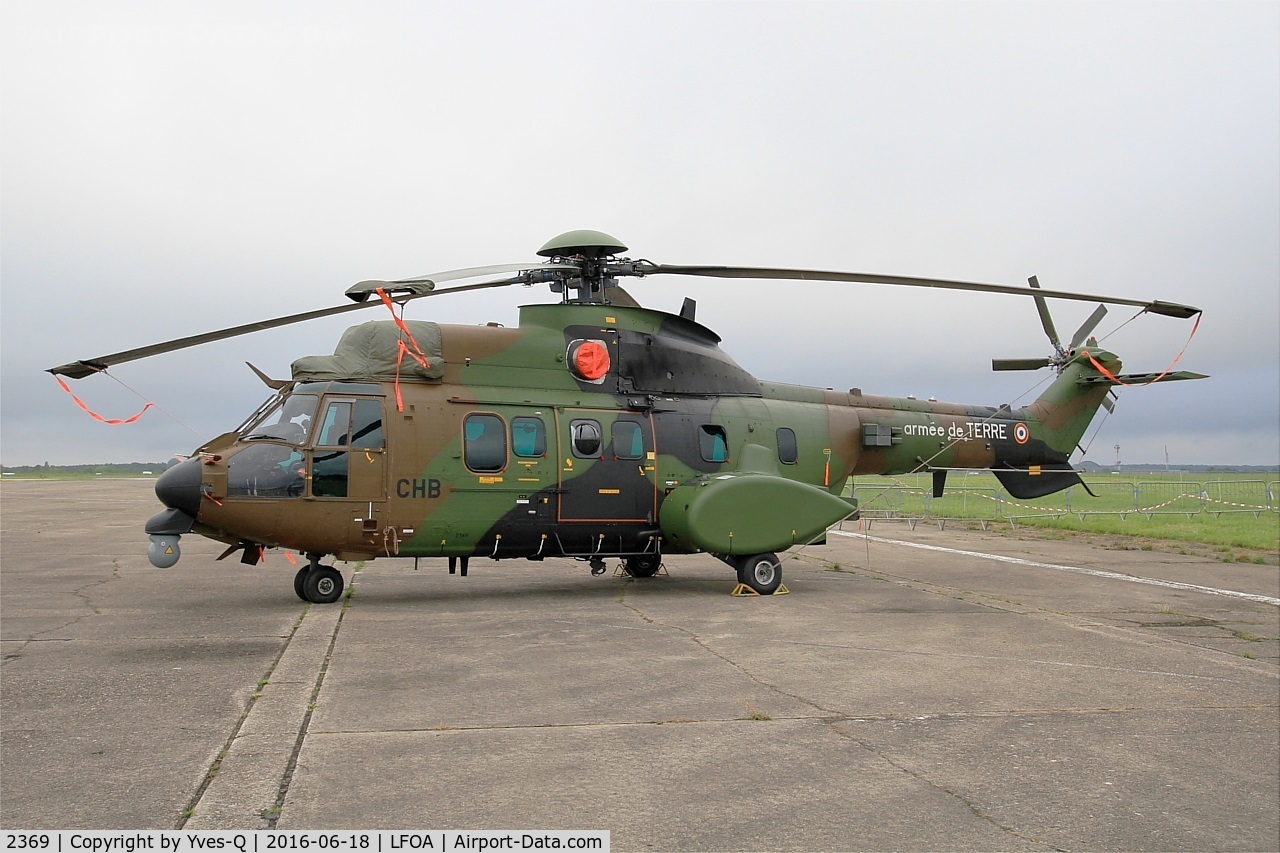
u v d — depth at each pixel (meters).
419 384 11.95
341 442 11.29
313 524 11.12
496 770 5.47
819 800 5.16
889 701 7.21
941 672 8.22
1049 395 18.27
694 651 8.91
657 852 4.45
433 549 11.88
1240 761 6.05
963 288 12.55
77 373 10.84
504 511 12.07
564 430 12.54
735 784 5.36
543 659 8.45
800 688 7.54
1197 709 7.23
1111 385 18.38
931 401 16.86
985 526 28.31
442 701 6.94
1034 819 5.01
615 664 8.29
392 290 10.43
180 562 17.14
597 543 12.83
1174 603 13.08
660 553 13.31
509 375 12.54
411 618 10.62
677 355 13.85
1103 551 20.98
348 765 5.49
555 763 5.62
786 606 12.00
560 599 12.43
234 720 6.36
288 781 5.21
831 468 15.05
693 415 13.66
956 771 5.70
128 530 25.11
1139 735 6.54
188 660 8.21
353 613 10.95
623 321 13.42
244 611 11.02
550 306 13.05
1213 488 57.91
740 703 7.05
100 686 7.24
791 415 14.74
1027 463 17.80
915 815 5.00
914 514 34.28
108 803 4.85
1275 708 7.31
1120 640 9.97
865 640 9.64
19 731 6.06
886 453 15.95
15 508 36.78
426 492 11.62
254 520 10.88
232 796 4.97
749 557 13.02
